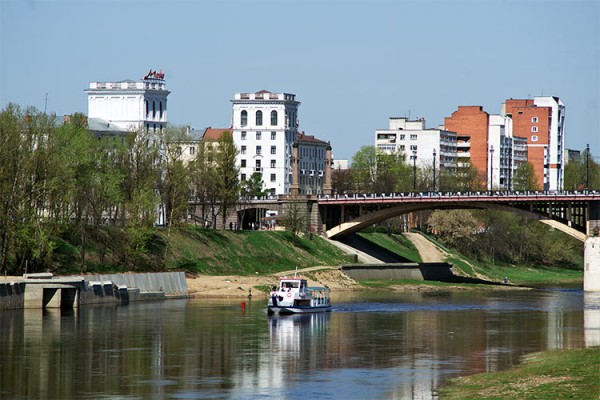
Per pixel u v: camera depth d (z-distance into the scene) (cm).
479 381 14412
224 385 14500
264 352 17512
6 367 15725
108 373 15312
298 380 14888
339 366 16100
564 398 12644
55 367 15775
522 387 13562
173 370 15638
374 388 14300
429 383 14612
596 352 16612
